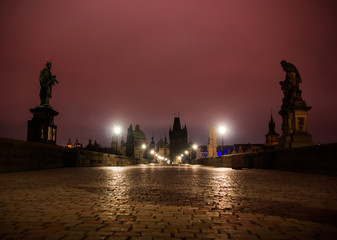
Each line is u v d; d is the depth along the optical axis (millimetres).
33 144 18281
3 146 14977
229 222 4461
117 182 11016
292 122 22969
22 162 16922
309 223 4398
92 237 3648
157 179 12961
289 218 4723
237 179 12961
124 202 6184
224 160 37375
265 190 8484
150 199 6641
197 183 10867
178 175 16500
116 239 3584
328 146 15477
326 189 8703
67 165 24516
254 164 27891
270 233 3873
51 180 11250
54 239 3545
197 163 76562
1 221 4418
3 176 12938
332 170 15164
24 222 4363
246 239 3619
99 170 21359
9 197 6758
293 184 10320
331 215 4961
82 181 11078
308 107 22312
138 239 3596
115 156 40406
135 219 4625
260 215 4945
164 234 3816
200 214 5020
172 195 7352
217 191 8227
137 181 11641
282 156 21766
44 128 21172
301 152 18766
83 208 5477
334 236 3738
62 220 4508
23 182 10266
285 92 23969
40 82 21906
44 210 5254
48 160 20688
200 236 3740
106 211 5219
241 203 6141
